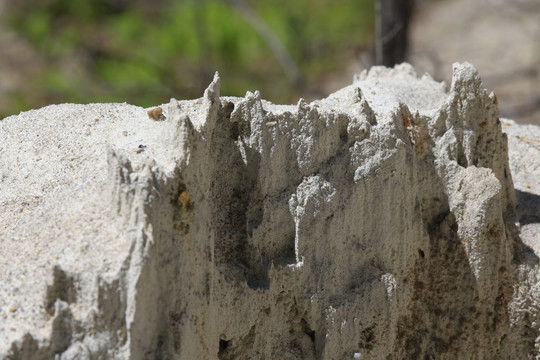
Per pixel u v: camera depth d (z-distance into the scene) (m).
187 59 24.16
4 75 23.92
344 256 9.00
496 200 9.59
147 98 20.69
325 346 8.88
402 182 9.21
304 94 22.66
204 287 7.68
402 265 9.45
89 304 6.84
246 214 8.48
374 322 9.21
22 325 6.80
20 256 7.34
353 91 9.48
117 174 7.29
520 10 28.19
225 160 8.48
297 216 8.60
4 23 26.64
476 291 9.75
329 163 8.84
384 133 9.02
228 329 8.21
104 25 26.47
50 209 7.79
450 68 24.16
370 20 26.44
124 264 6.91
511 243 9.97
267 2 26.45
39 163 8.80
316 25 25.98
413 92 10.68
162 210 7.24
